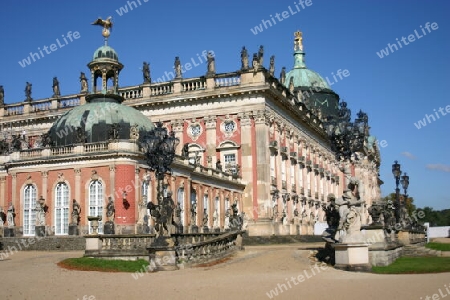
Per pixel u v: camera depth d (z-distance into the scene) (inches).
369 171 5807.1
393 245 1673.2
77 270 1370.6
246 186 3110.2
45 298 925.8
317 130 4288.9
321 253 1652.3
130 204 2256.4
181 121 3284.9
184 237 1792.6
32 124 3641.7
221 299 876.6
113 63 2908.5
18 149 2588.6
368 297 882.8
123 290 1003.3
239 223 2012.8
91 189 2325.3
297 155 3757.4
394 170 2490.2
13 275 1267.2
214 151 3189.0
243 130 3129.9
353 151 1486.2
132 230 2230.6
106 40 3004.4
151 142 1520.7
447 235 4729.3
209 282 1102.4
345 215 1384.1
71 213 2332.7
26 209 2461.9
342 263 1357.0
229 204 3021.7
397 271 1322.6
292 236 3154.5
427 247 2139.5
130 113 2687.0
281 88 3459.6
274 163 3267.7
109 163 2294.5
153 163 1520.7
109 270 1376.7
